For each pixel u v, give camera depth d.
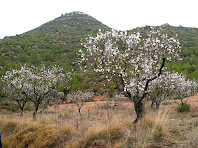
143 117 5.30
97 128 4.90
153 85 9.95
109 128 4.79
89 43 6.69
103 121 5.43
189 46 53.50
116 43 6.83
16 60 45.59
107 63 6.48
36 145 5.48
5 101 24.47
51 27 112.00
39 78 13.20
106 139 4.46
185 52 46.88
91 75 39.38
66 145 4.81
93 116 7.20
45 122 7.55
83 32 91.00
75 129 5.73
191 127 4.84
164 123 4.59
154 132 4.05
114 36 6.76
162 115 5.06
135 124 5.17
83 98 21.86
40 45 62.34
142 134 4.14
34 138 5.98
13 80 14.05
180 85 15.22
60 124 6.64
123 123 5.36
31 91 14.04
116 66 6.38
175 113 12.46
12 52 51.44
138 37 6.53
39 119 8.27
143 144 3.55
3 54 48.09
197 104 18.05
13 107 24.11
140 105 5.96
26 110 24.39
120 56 6.73
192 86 20.16
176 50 6.15
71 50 57.69
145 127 4.69
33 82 13.19
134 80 6.58
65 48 59.00
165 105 6.30
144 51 6.43
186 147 3.21
